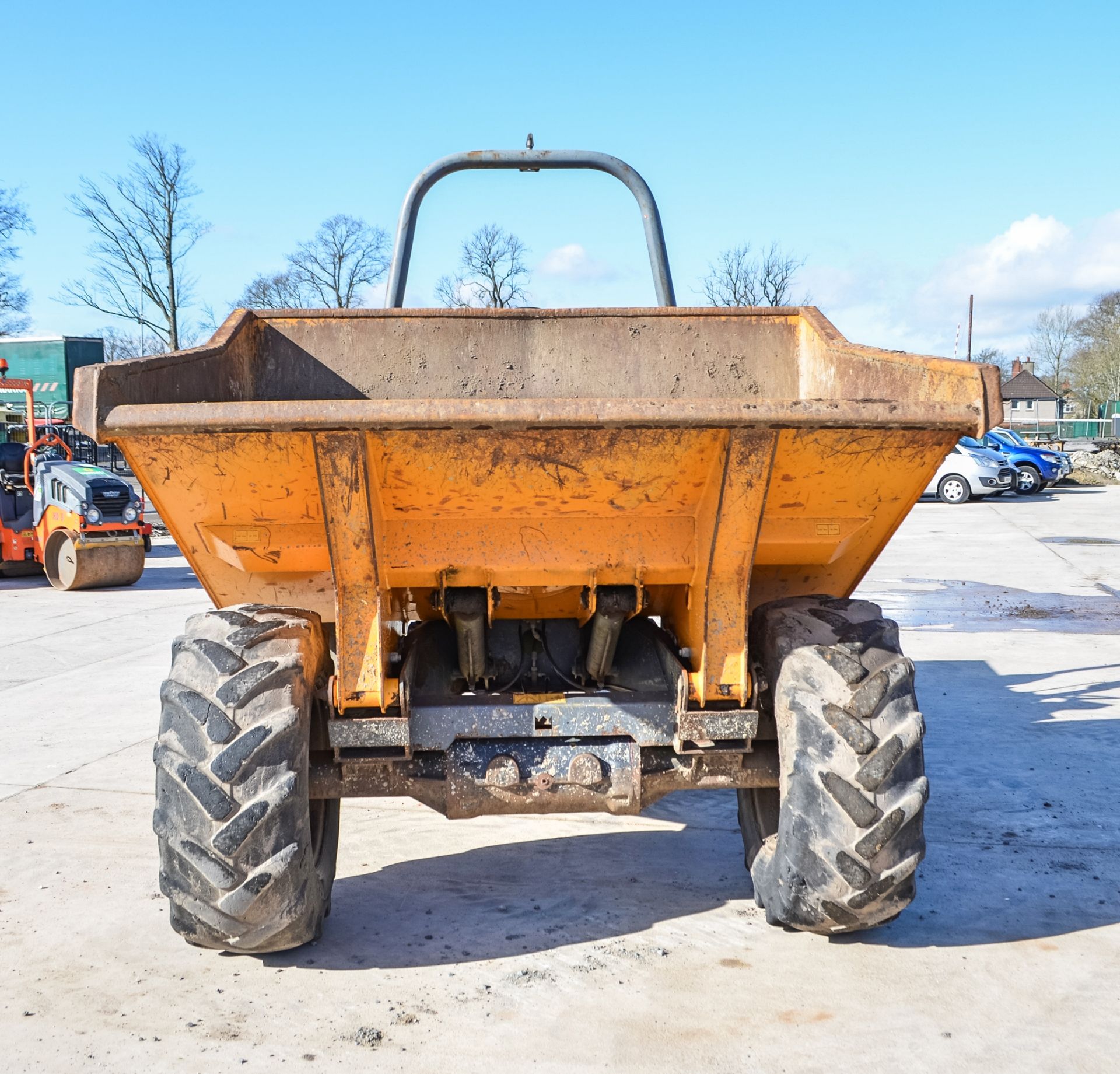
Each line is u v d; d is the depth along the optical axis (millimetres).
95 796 4457
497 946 2975
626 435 2414
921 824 2576
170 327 33562
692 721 2729
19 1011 2646
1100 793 4289
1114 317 74750
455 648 3334
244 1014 2605
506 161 4316
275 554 2783
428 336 3824
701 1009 2605
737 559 2643
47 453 12438
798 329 3859
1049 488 26219
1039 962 2842
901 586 10516
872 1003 2625
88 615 9742
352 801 4355
